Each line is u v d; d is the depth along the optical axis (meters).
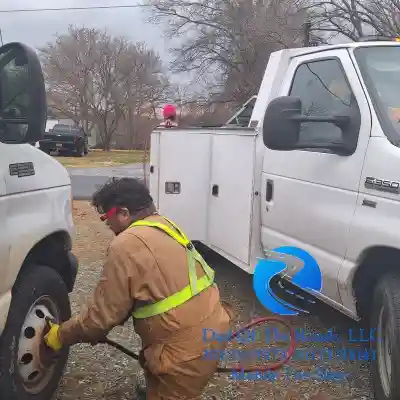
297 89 4.66
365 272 3.71
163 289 2.69
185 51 32.75
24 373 3.07
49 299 3.32
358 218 3.55
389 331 3.33
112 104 44.59
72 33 44.62
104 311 2.69
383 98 3.66
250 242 5.01
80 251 7.69
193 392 2.79
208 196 6.00
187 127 6.14
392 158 3.33
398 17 22.20
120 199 2.93
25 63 2.61
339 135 3.90
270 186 4.70
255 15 28.97
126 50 44.59
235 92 30.17
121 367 4.07
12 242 2.79
